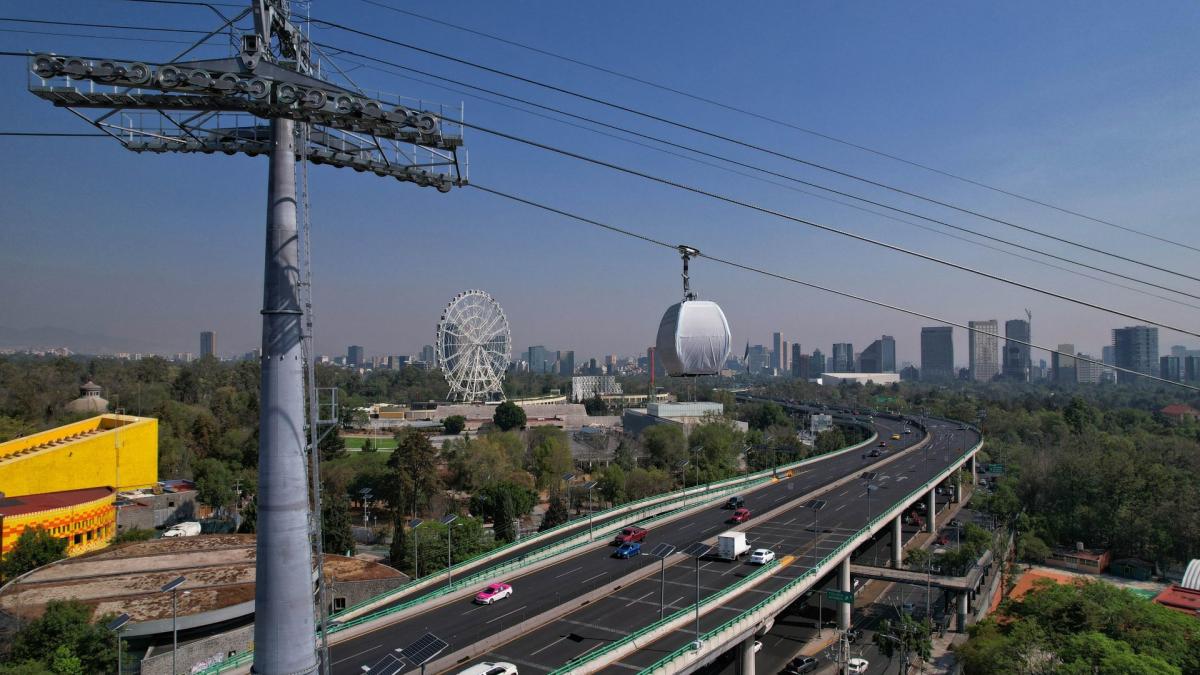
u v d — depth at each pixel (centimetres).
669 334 3198
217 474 12669
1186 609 8156
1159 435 19475
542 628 5947
